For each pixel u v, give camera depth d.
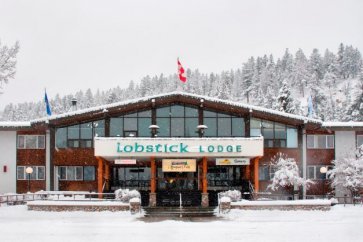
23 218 34.00
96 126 46.16
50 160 46.06
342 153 46.78
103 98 168.25
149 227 30.39
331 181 46.38
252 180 45.34
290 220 33.34
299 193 45.09
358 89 73.88
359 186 43.88
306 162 46.62
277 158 45.88
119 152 40.94
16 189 46.56
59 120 44.88
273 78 167.00
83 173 46.38
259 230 29.03
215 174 47.47
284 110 73.56
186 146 41.19
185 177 46.88
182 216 35.91
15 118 138.38
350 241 25.31
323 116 92.94
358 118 71.88
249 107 44.66
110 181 46.97
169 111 45.59
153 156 41.50
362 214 35.75
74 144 46.22
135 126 45.50
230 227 30.28
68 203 36.72
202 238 26.23
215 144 41.34
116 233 28.02
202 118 45.47
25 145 46.91
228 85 172.38
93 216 35.12
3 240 25.73
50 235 27.31
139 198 37.25
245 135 45.44
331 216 34.91
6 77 49.97
